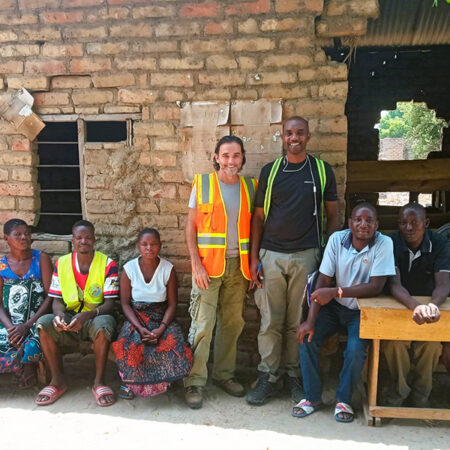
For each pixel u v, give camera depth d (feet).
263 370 11.59
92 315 11.60
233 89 12.54
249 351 13.29
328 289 10.37
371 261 10.48
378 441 9.77
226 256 11.27
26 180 13.48
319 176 11.03
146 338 11.26
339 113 12.23
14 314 12.27
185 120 12.73
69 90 13.17
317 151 12.37
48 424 10.50
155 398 11.64
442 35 19.83
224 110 12.55
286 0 12.01
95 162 13.28
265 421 10.60
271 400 11.57
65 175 20.68
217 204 11.07
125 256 13.42
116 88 12.98
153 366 11.05
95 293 12.05
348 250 10.66
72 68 12.97
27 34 13.00
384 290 10.87
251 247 11.59
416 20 18.28
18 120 13.17
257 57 12.35
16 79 13.16
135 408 11.18
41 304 12.44
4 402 11.46
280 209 11.08
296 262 11.07
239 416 10.82
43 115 13.38
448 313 9.71
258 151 12.56
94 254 12.22
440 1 16.70
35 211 13.70
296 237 11.08
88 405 11.30
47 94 13.24
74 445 9.73
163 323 11.60
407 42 20.92
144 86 12.82
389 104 30.30
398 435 9.98
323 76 12.16
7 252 13.79
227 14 12.30
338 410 10.58
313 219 11.14
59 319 11.25
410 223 10.48
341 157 12.32
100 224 13.51
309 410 10.80
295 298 11.40
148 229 11.73
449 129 29.91
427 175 17.93
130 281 11.94
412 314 9.76
